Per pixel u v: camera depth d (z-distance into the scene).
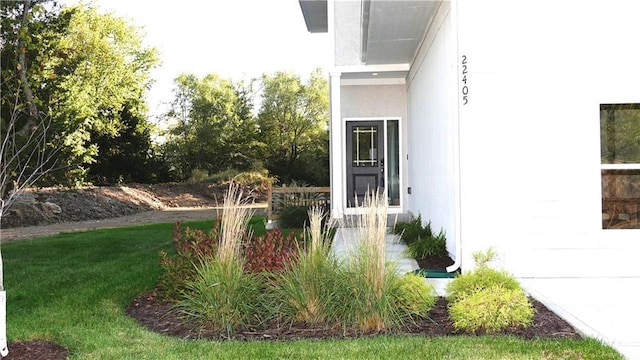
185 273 5.27
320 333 4.27
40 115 8.76
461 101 6.39
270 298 4.61
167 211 22.42
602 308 5.03
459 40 6.39
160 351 3.82
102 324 4.67
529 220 6.41
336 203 8.95
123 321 4.75
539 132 6.39
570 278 6.41
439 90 7.82
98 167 25.38
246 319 4.47
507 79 6.38
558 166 6.39
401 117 13.52
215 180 27.34
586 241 6.40
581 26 6.37
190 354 3.74
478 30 6.36
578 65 6.38
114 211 20.50
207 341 4.10
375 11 7.91
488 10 6.36
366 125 13.70
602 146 6.41
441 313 4.74
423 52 9.59
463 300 4.36
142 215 20.64
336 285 4.44
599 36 6.38
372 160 13.70
